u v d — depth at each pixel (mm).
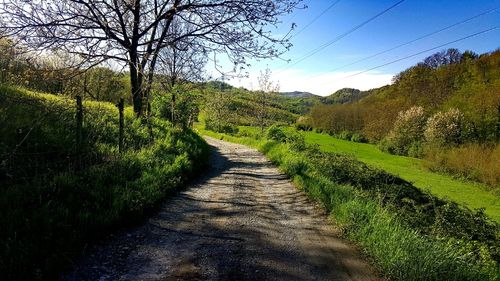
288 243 6266
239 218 7492
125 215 6504
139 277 4637
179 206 8016
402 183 14055
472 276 5156
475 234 9031
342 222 7398
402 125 58500
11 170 6504
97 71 16562
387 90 75812
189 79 19203
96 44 12352
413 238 5801
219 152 23500
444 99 57156
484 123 47438
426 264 5098
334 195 8891
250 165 16766
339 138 70250
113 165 8438
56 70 12023
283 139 24766
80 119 8469
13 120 8375
